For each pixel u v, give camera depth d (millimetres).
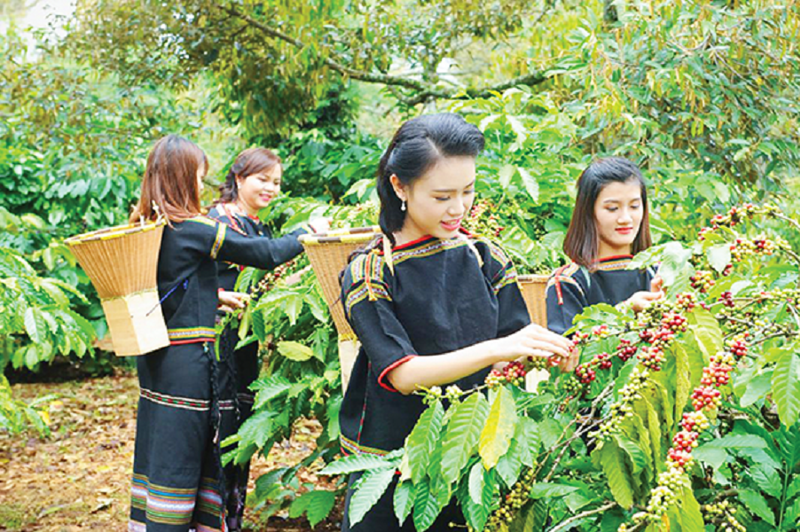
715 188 3166
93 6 5727
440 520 1703
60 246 3596
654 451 1404
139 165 6180
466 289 1659
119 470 4281
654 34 3750
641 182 2273
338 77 5824
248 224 3199
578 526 1696
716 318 1503
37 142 5387
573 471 1727
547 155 2986
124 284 2537
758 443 1475
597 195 2240
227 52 5711
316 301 2605
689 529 1252
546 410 1630
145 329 2564
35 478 4141
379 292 1601
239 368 3139
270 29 5559
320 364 2838
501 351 1444
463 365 1467
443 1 5488
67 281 5848
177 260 2641
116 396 5984
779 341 1615
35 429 5016
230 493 2992
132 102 5707
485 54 6980
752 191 4102
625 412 1447
